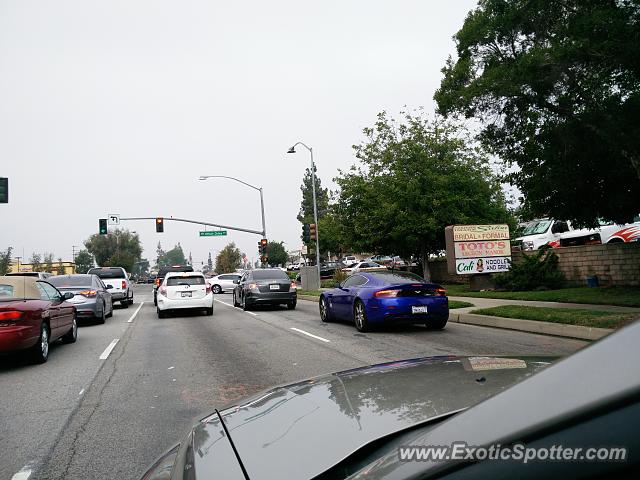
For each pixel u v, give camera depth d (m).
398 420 1.77
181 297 19.25
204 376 8.09
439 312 12.18
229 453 1.89
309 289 32.53
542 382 1.12
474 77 14.23
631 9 10.70
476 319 13.30
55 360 10.09
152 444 4.96
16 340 8.69
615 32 10.66
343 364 8.56
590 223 15.27
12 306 8.82
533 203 15.27
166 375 8.30
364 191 31.39
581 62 11.55
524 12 12.59
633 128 11.52
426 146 30.73
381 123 31.94
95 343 12.50
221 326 15.46
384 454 1.55
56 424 5.75
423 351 9.49
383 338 11.43
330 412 2.02
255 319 17.28
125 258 125.75
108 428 5.52
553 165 13.85
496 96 13.16
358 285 13.26
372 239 30.55
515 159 14.81
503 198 32.12
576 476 0.95
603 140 12.23
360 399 2.09
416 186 29.52
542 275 19.62
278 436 1.91
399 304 12.00
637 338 1.02
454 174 29.94
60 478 4.20
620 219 14.69
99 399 6.86
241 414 2.38
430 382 2.18
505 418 1.11
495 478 1.04
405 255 33.19
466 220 29.12
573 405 1.00
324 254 88.00
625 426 0.93
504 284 20.84
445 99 14.61
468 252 22.03
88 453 4.77
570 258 19.27
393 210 29.38
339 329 13.50
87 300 17.02
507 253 22.25
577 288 17.98
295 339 11.84
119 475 4.23
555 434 0.99
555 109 12.87
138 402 6.62
